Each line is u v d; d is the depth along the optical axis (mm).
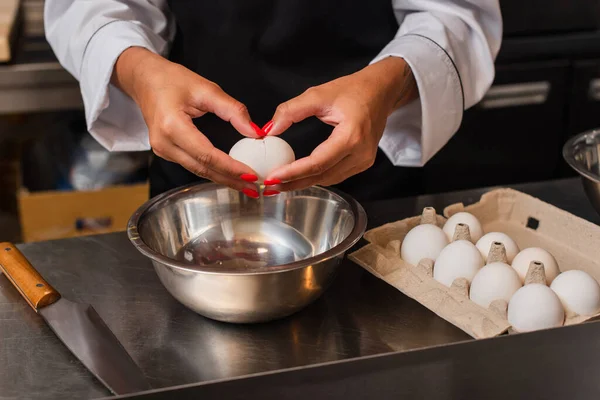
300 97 748
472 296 736
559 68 1564
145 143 989
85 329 708
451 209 912
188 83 755
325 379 560
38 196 1645
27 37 1651
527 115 1591
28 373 667
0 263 813
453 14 965
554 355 592
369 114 750
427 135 936
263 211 853
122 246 896
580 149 917
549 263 763
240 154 751
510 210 942
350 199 806
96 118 929
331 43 1021
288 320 735
